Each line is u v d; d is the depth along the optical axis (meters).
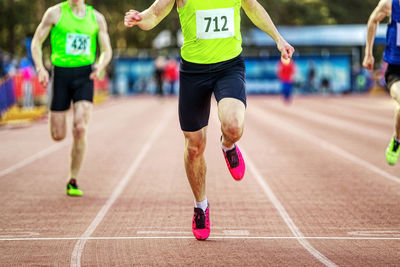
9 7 67.88
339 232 11.25
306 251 9.78
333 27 85.06
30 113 38.31
